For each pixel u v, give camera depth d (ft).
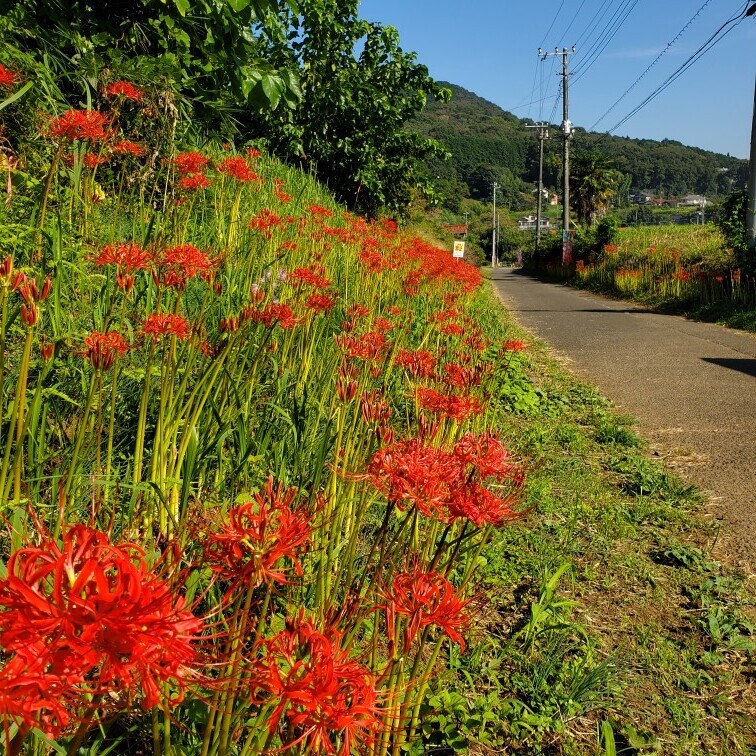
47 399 8.18
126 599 2.27
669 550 11.80
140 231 13.83
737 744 7.56
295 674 3.14
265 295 8.16
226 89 23.20
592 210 182.70
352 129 45.57
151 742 5.57
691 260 58.80
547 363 28.22
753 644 9.27
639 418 20.25
